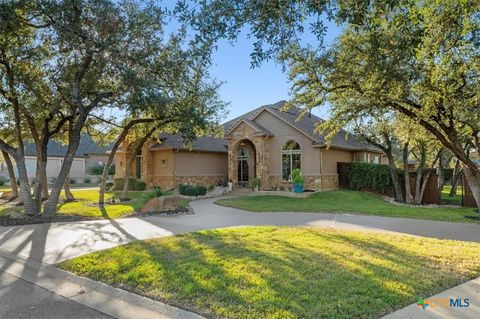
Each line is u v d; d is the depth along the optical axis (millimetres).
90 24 12711
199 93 16406
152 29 13211
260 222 12188
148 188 27406
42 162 15492
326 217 13266
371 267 6250
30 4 11570
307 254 7195
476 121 11273
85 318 4645
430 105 11117
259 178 24312
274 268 6230
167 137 27297
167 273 6082
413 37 5570
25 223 12273
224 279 5691
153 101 13664
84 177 44219
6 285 6066
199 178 27922
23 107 15156
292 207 16359
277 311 4480
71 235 10008
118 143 18500
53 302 5238
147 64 13570
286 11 4844
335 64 11711
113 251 7832
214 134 19906
